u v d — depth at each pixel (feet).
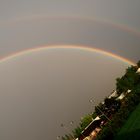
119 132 188.03
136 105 213.25
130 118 197.88
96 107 287.28
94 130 278.46
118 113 215.51
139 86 277.44
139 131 165.07
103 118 272.51
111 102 273.54
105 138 199.31
